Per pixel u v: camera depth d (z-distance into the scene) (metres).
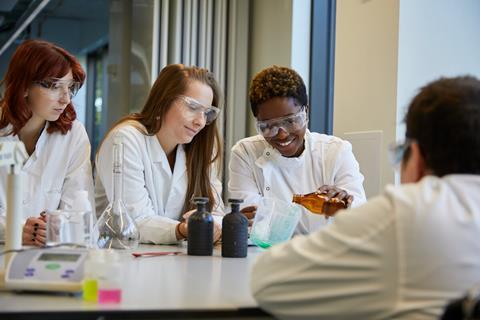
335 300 1.24
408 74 3.25
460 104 1.24
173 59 4.42
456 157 1.25
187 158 2.72
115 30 5.68
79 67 2.54
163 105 2.59
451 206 1.20
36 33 7.66
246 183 2.79
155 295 1.42
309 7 4.11
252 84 2.50
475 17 3.39
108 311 1.27
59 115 2.56
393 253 1.18
